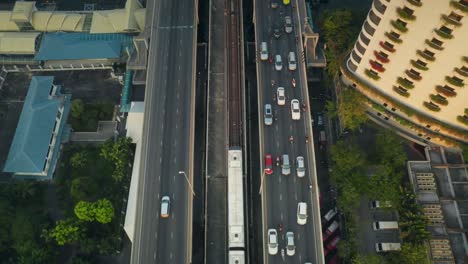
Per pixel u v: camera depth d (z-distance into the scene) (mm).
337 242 109312
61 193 118188
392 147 110188
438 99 101062
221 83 123812
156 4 135500
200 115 131375
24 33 143250
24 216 111375
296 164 107250
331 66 124375
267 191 104562
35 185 116938
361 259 96562
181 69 124375
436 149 114125
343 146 113562
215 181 110188
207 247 102250
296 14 132375
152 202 105438
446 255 99688
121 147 117562
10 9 157375
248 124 128250
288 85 119438
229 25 132000
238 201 102000
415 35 92500
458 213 104938
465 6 80500
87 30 144500
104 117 130500
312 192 103938
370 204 110500
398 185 107250
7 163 117062
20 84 139875
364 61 109375
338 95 122438
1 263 108000
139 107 126938
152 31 131125
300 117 114188
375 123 121500
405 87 104500
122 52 140000
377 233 106812
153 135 114375
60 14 145000
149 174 108812
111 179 119938
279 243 98062
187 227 101188
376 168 110500
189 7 136375
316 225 99875
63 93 136250
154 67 125000
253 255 108375
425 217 101312
